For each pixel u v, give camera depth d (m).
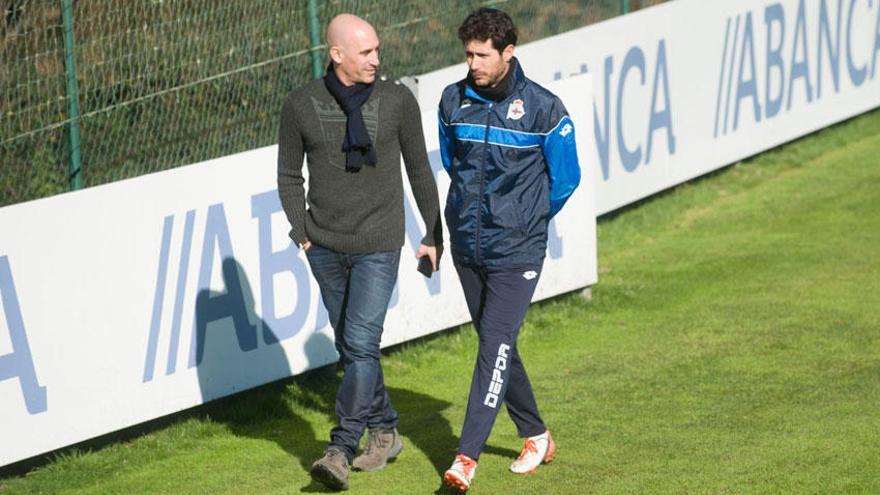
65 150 18.70
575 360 18.86
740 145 29.62
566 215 21.25
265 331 17.27
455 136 13.60
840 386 16.84
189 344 16.44
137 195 15.82
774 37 30.33
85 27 18.94
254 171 17.03
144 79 19.70
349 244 13.72
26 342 14.94
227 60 20.72
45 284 15.05
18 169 18.66
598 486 13.73
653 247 25.08
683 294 21.91
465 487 13.16
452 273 19.73
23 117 18.66
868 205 26.83
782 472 13.82
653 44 26.89
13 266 14.80
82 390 15.45
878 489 13.25
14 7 18.44
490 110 13.38
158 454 15.77
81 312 15.39
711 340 19.27
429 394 17.77
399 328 19.02
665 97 27.31
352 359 13.77
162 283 16.12
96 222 15.46
